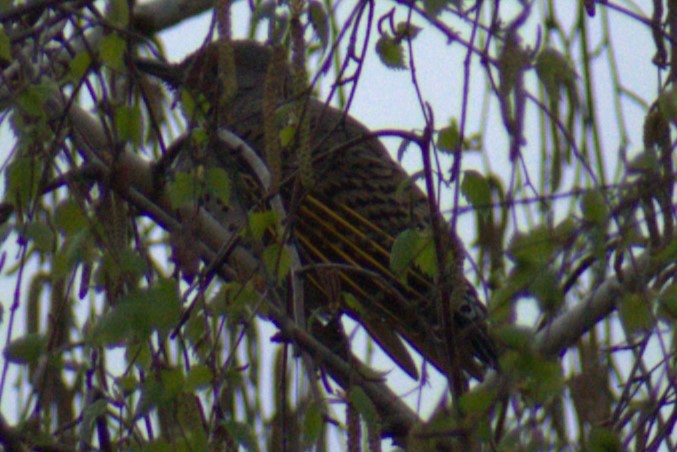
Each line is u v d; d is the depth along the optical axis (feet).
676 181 22.89
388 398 25.70
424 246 23.52
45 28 26.43
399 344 32.48
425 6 21.81
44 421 26.43
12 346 23.18
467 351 29.40
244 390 28.22
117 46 24.34
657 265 22.75
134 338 24.04
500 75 22.09
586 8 25.13
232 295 24.04
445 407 22.07
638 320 22.33
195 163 24.43
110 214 25.13
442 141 23.08
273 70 24.29
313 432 22.94
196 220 25.32
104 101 24.47
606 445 22.03
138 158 27.30
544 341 23.06
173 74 27.48
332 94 23.75
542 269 21.43
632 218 22.25
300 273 24.73
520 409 23.11
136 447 22.40
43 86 24.47
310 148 24.21
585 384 26.27
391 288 24.85
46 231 24.11
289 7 24.14
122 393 23.20
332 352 25.88
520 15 21.98
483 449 23.09
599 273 22.16
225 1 24.22
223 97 24.35
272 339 27.94
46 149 24.81
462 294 23.66
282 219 24.76
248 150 25.71
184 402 23.24
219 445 22.90
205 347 24.40
